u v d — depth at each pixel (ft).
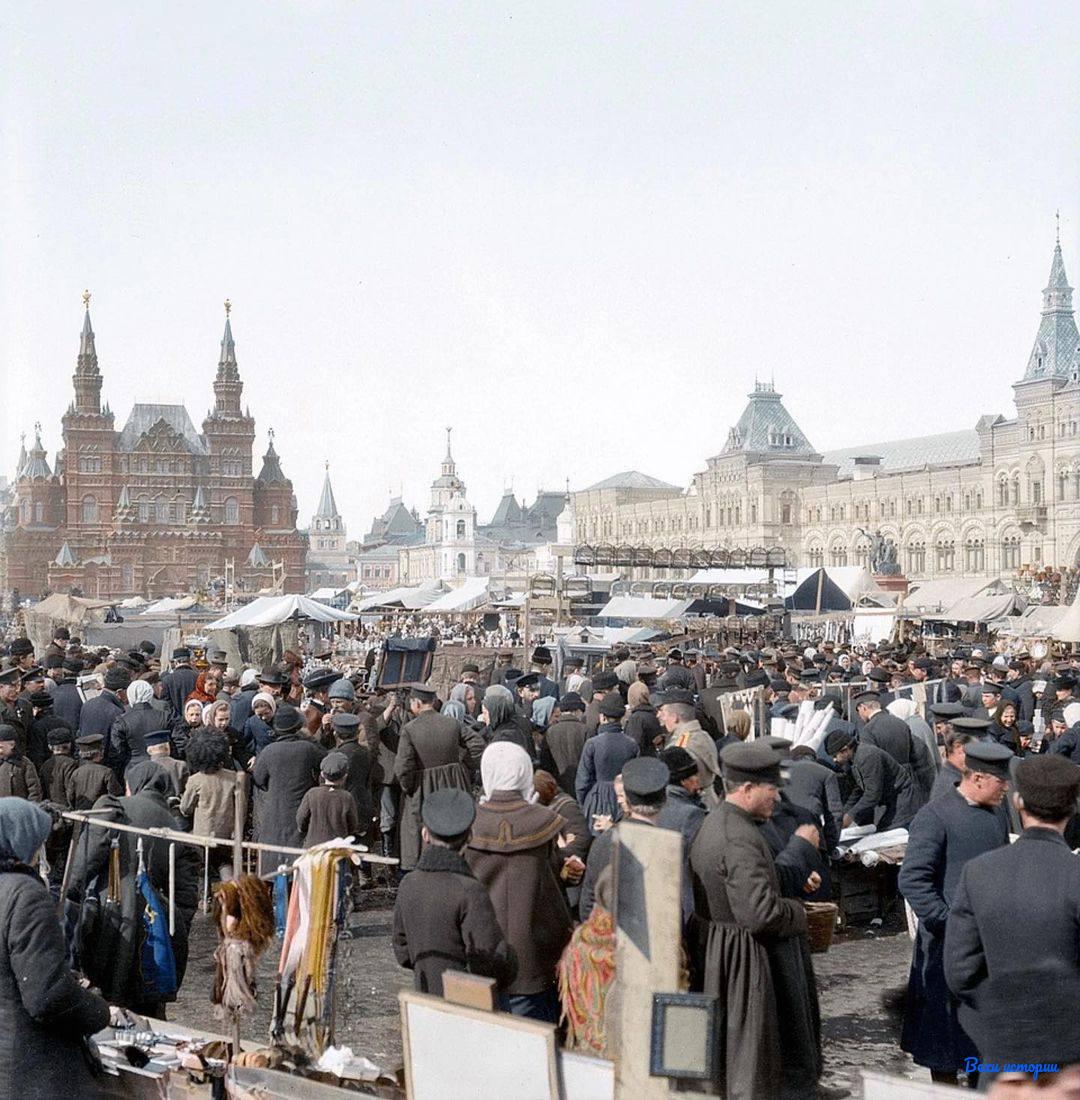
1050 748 51.16
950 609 164.96
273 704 51.60
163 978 28.43
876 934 41.11
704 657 98.02
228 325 648.79
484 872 24.64
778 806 26.58
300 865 25.55
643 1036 18.81
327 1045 24.97
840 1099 25.21
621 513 536.83
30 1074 19.08
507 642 168.04
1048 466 331.98
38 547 610.65
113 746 49.21
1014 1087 18.13
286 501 655.35
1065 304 338.13
